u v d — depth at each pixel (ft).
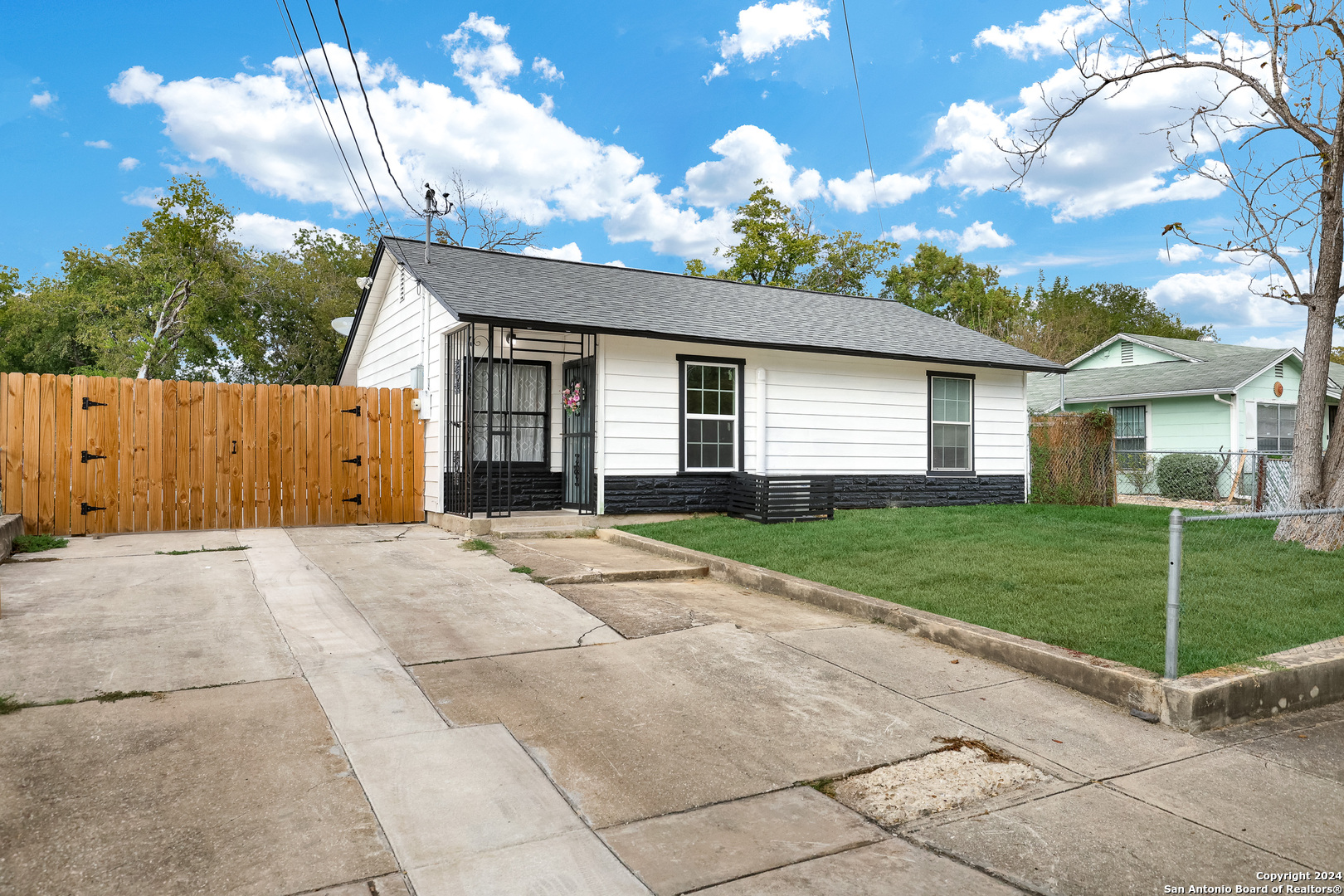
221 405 34.32
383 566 26.08
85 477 31.76
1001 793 11.07
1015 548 29.40
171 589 21.97
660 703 14.30
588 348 37.88
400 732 12.65
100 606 19.88
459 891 8.33
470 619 19.79
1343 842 9.81
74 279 112.98
